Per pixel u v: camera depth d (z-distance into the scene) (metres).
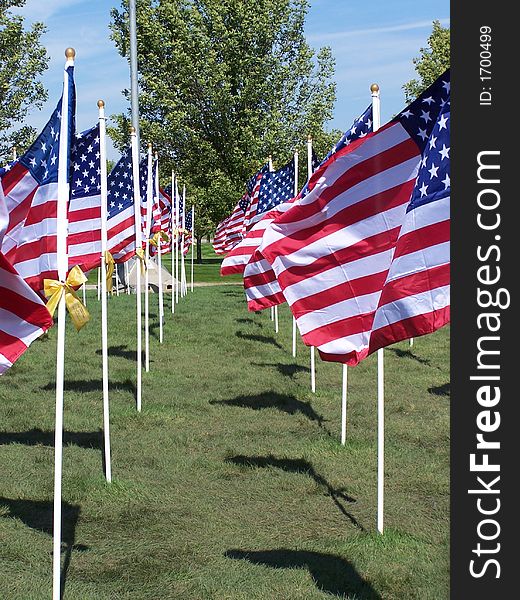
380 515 7.65
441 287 6.72
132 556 7.39
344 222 7.54
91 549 7.56
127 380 15.40
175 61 44.81
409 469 9.88
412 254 6.74
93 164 10.42
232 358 18.27
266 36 45.56
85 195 10.48
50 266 7.62
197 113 46.22
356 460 10.28
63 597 6.53
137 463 10.19
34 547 7.58
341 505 8.71
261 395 14.24
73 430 11.88
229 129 45.88
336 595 6.56
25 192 7.60
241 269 16.30
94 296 33.97
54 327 23.14
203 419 12.52
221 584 6.76
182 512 8.52
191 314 26.17
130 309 27.77
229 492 9.13
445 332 22.81
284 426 12.11
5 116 31.20
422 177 6.73
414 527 7.98
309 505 8.71
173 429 11.88
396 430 11.80
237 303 30.12
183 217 31.95
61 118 6.45
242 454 10.58
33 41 31.58
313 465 10.09
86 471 9.77
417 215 6.73
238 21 46.16
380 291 7.48
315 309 7.68
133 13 17.33
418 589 6.59
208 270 53.03
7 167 8.23
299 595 6.53
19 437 11.44
